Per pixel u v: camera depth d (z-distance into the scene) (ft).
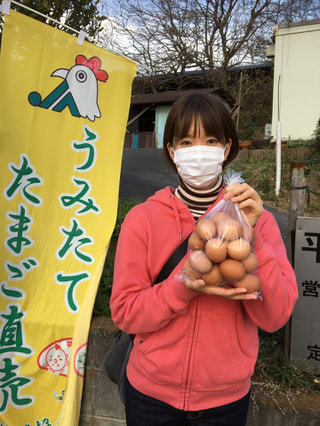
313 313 7.01
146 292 3.94
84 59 7.66
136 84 59.57
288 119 33.65
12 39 6.97
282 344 7.81
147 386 4.22
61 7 10.15
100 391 7.76
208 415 4.15
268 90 55.88
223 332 3.99
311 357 7.10
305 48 32.63
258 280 3.42
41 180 7.49
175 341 4.02
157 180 24.95
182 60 53.62
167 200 4.43
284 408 6.39
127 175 26.45
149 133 53.16
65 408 7.38
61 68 7.48
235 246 3.27
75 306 7.70
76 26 10.69
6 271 7.28
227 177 4.26
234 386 4.12
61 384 7.64
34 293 7.53
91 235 7.91
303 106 33.09
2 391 7.34
